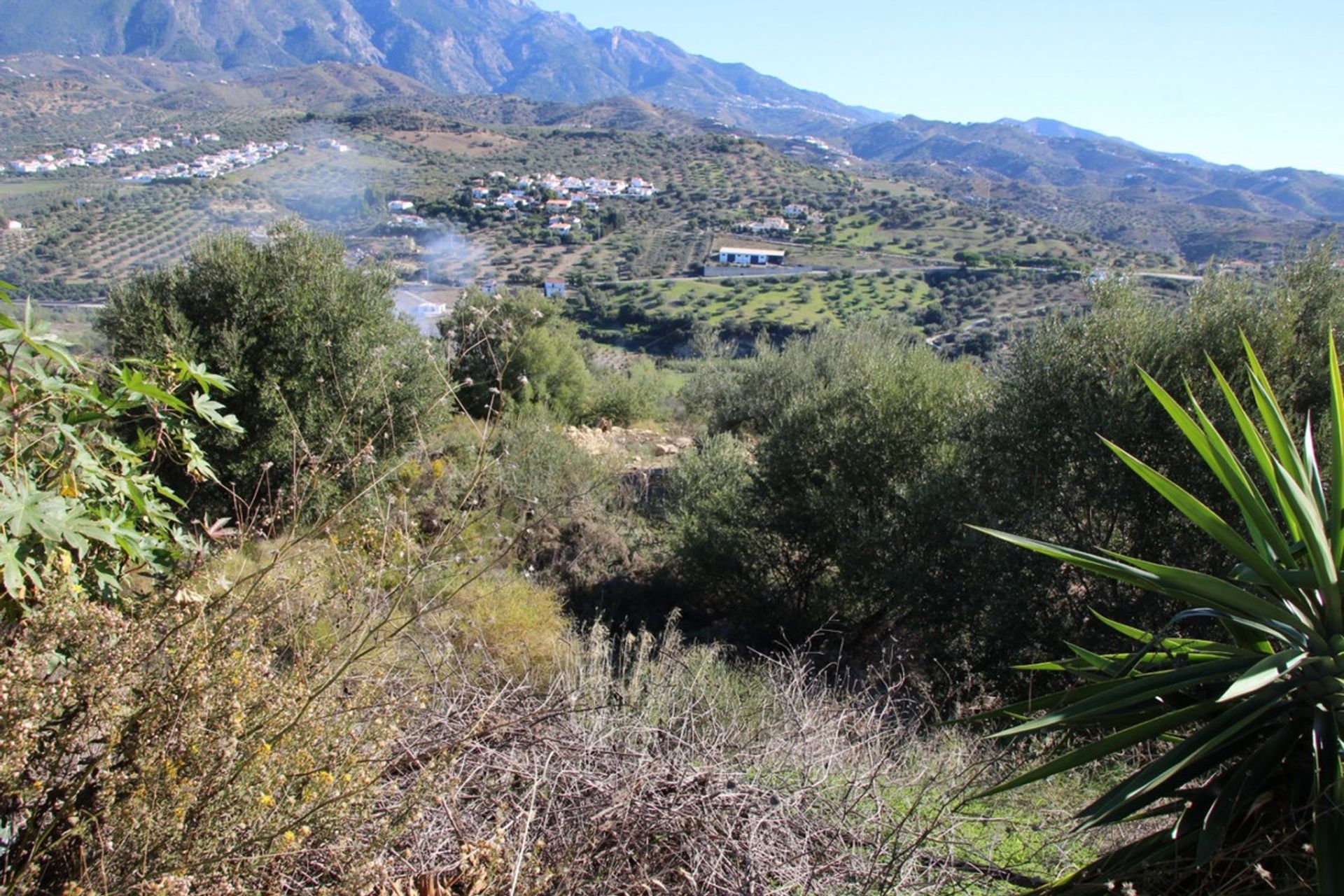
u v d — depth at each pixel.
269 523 2.58
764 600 9.27
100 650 1.76
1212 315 6.63
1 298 2.17
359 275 8.95
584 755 2.63
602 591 8.45
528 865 2.10
